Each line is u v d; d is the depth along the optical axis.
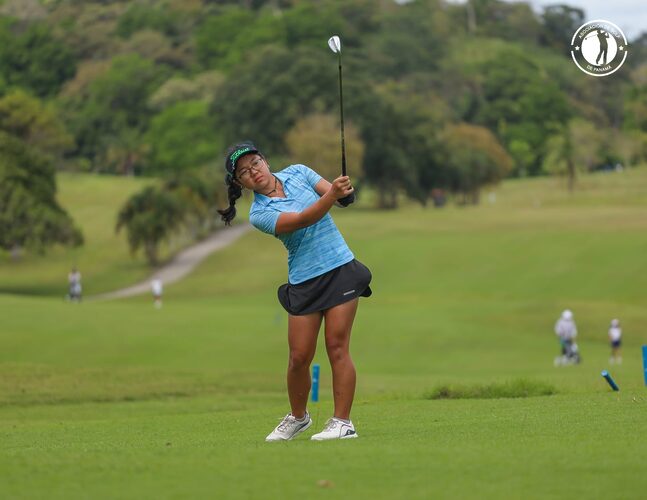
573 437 24.64
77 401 70.31
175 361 109.62
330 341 26.53
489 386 55.38
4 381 75.94
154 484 19.20
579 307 159.25
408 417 36.56
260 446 24.94
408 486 18.78
